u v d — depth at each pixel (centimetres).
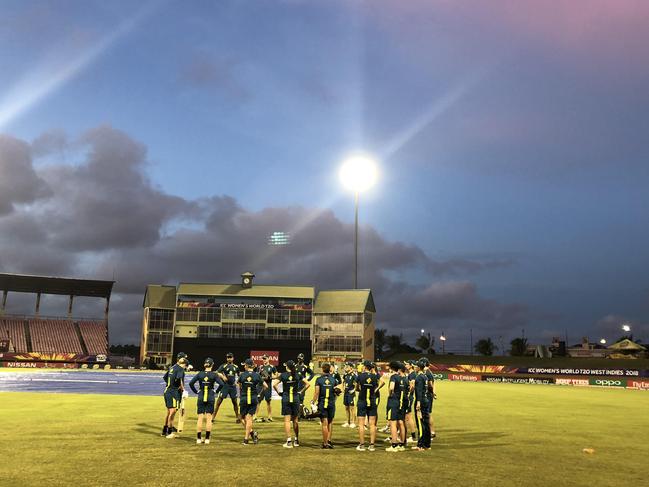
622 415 2341
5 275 8744
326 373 1323
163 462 1059
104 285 9281
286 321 9188
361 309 9225
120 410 2069
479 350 13512
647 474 1062
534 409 2580
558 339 11312
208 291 9225
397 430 1362
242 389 1355
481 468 1078
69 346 8844
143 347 9438
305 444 1356
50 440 1310
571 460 1198
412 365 1448
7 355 7844
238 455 1159
